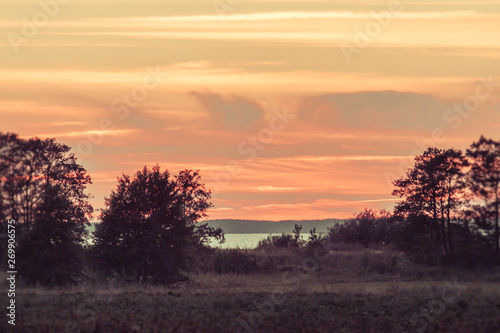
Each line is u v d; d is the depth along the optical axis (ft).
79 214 136.05
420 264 136.26
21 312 72.33
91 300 85.51
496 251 100.32
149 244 138.92
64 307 78.59
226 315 74.08
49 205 121.19
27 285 112.57
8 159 119.03
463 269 104.78
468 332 63.31
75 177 136.05
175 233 143.74
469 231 108.99
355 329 65.98
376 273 142.92
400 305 81.35
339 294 96.37
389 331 64.95
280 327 66.69
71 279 122.11
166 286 128.57
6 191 117.91
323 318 71.61
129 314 72.84
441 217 139.23
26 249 116.67
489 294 82.02
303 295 95.61
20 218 119.85
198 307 80.64
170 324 67.21
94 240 138.62
